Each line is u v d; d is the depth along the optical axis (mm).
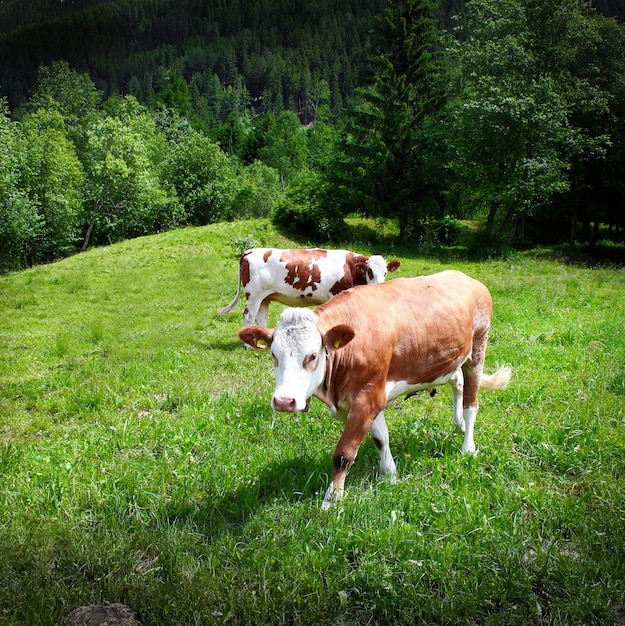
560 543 3736
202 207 37500
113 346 9883
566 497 4215
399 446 5230
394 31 30734
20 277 18062
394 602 3215
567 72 29672
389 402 4594
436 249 27891
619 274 19406
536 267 22312
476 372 5227
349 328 3779
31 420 6488
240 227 26891
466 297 4980
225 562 3637
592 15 33688
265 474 4695
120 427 5922
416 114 30812
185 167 37969
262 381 7562
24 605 3215
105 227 36031
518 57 27734
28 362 9094
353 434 4184
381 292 4551
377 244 29312
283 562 3520
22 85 147250
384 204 29281
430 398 6680
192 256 21250
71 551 3703
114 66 185750
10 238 29328
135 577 3477
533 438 5211
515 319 10594
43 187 33250
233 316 12867
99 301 14805
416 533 3793
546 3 28672
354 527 3842
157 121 61500
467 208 36688
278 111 138250
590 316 10641
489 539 3703
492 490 4355
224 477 4652
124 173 34781
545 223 36219
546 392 6516
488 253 26141
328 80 158250
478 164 28328
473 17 32812
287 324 3834
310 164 70875
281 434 5590
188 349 9711
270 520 4020
